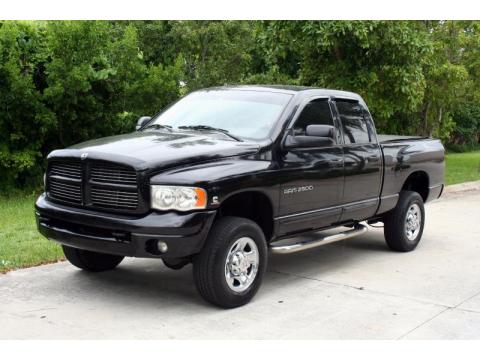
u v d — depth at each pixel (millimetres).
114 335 4984
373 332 5203
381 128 17219
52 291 6094
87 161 5527
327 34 12156
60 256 7250
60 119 12094
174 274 6871
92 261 6684
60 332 5016
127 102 12930
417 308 5906
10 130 11922
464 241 9211
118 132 13172
